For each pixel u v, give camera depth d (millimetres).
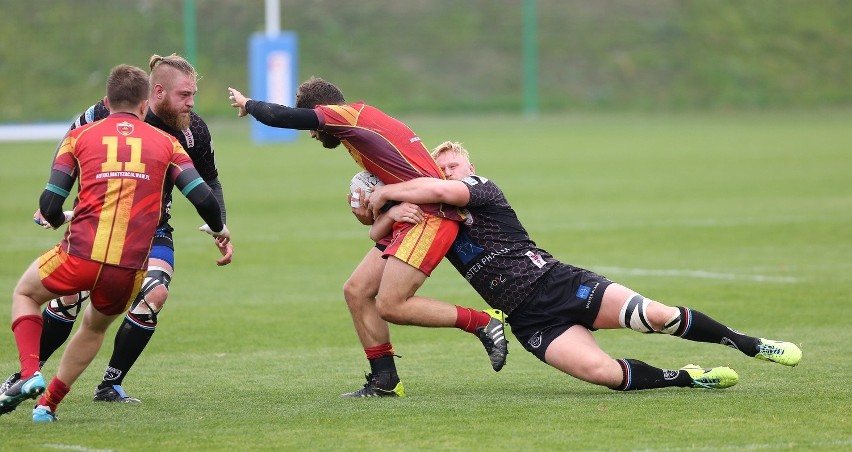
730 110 160000
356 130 24109
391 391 24328
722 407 22578
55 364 28422
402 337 32156
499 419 21766
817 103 163750
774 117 148625
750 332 31516
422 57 161375
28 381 19875
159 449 19625
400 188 23891
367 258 24766
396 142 24250
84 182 21094
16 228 57062
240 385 25719
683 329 23938
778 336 30875
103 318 21500
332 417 22125
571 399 23688
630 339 31406
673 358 28578
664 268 43844
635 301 23703
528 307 24188
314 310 36219
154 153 21344
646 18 175875
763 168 87938
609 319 23984
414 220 23766
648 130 130250
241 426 21391
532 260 24281
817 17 181250
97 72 138625
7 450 19594
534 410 22547
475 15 170875
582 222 58625
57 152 21594
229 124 136000
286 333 32469
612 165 91625
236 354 29609
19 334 20875
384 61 158625
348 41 160500
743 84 166375
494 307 24594
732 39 174375
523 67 163750
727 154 100125
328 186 78250
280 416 22266
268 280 42281
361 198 24781
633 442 19859
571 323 24203
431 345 30906
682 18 176375
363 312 24453
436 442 19984
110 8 147625
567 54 167125
